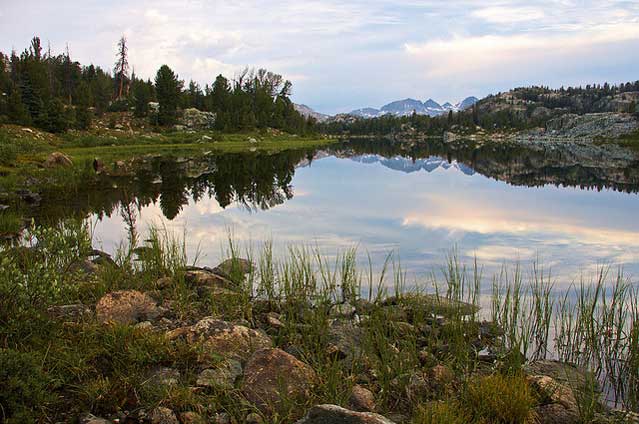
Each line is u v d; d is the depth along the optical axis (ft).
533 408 18.99
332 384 19.66
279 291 32.83
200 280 34.53
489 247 47.34
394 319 28.55
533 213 68.59
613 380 22.75
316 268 39.37
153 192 89.04
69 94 333.01
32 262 30.78
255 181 110.93
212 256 44.14
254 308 30.42
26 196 78.02
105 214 66.08
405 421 18.45
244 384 19.83
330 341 25.04
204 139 289.33
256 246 47.73
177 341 22.94
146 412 17.99
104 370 20.48
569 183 110.42
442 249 46.37
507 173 139.13
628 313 29.50
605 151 290.35
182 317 28.12
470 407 18.83
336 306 30.96
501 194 90.74
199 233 54.39
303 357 22.84
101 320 25.16
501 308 29.91
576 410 19.07
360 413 16.22
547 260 42.42
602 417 19.12
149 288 33.04
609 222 61.52
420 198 85.05
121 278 33.94
